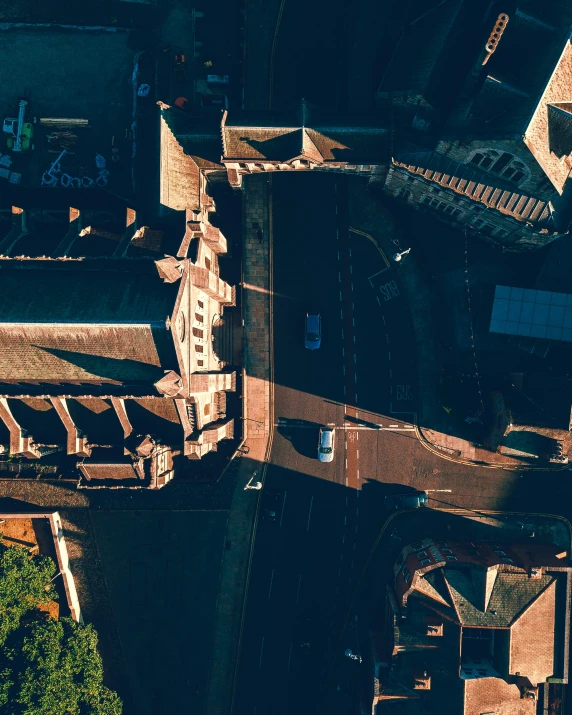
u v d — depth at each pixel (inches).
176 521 2687.0
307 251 2642.7
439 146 2000.5
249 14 2610.7
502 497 2635.3
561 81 1754.4
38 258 1894.7
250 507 2669.8
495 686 2175.2
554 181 1925.4
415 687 2181.3
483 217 2299.5
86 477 2164.1
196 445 2123.5
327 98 2608.3
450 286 2588.6
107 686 2691.9
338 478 2657.5
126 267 1910.7
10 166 2682.1
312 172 2625.5
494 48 1684.3
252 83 2628.0
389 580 2593.5
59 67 2657.5
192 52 2613.2
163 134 2094.0
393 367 2645.2
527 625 2202.3
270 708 2645.2
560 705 2439.7
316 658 2637.8
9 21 2652.6
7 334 1729.8
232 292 2546.8
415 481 2647.6
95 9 2630.4
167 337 1701.5
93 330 1702.8
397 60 2103.8
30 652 2277.3
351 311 2645.2
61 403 2007.9
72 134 2630.4
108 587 2709.2
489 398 2522.1
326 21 2591.0
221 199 2618.1
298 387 2659.9
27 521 2677.2
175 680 2684.5
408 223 2596.0
